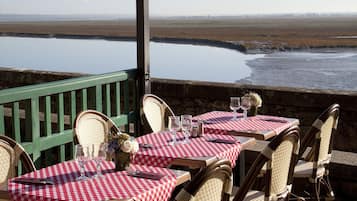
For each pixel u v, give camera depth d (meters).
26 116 4.91
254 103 5.43
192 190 2.72
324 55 32.12
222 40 47.09
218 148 4.21
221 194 2.98
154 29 53.22
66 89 5.30
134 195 3.14
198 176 2.74
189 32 54.72
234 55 31.94
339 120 6.19
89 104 6.11
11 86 8.48
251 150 5.86
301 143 4.62
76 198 3.09
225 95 6.77
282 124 5.11
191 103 7.00
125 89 6.19
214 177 2.83
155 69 19.03
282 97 6.48
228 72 21.03
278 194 3.95
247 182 3.74
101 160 3.50
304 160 5.05
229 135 4.82
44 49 24.88
